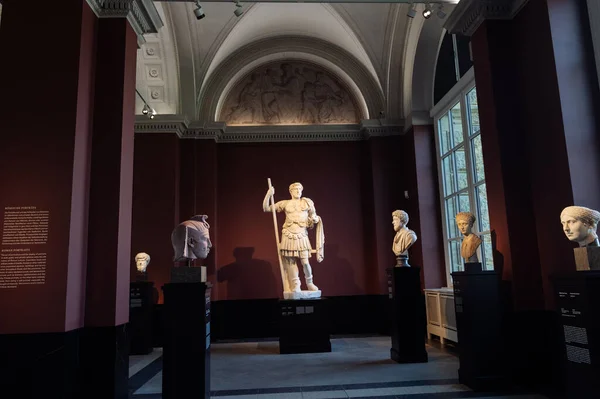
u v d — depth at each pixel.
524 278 4.78
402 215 6.74
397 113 9.58
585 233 3.57
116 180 4.55
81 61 4.40
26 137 4.20
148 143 8.86
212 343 8.53
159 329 8.39
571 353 3.44
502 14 5.23
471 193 7.04
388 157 9.55
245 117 10.13
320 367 6.05
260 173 9.79
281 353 7.19
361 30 8.97
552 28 4.58
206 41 9.06
